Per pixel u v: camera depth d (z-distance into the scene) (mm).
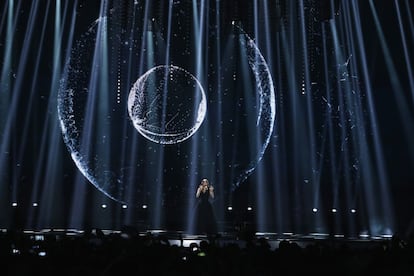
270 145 19953
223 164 19531
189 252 6414
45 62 19828
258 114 19578
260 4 19609
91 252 5938
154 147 19406
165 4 19438
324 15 19312
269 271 5680
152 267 5043
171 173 19297
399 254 5840
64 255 5660
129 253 5328
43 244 6848
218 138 19578
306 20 19516
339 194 19547
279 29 19625
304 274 5578
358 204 19344
